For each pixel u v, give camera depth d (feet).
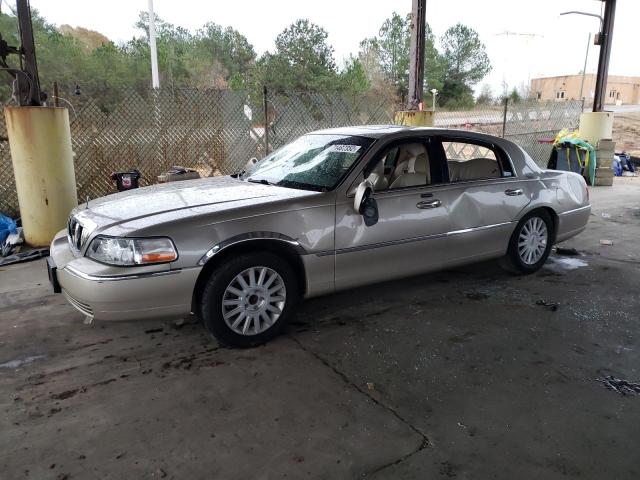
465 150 15.92
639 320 14.17
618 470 8.21
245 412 9.75
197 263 11.32
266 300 12.36
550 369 11.46
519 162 17.04
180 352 12.16
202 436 9.04
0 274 17.98
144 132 27.37
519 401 10.17
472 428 9.28
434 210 14.65
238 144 30.27
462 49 169.27
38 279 17.38
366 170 13.62
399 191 14.02
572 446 8.79
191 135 28.71
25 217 20.97
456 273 18.13
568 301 15.53
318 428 9.26
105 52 110.52
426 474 8.09
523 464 8.33
